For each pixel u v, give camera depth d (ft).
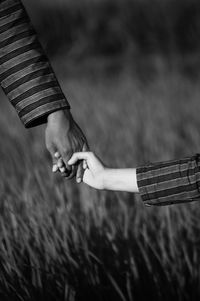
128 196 12.84
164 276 10.34
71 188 13.11
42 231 10.21
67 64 46.03
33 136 19.80
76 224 10.55
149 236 11.25
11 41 6.63
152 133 19.02
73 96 29.22
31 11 55.67
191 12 51.24
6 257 9.25
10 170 15.37
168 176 6.44
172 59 40.55
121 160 15.79
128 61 44.55
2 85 6.76
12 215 10.30
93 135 19.58
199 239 11.28
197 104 24.73
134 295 9.95
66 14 54.39
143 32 51.01
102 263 9.45
